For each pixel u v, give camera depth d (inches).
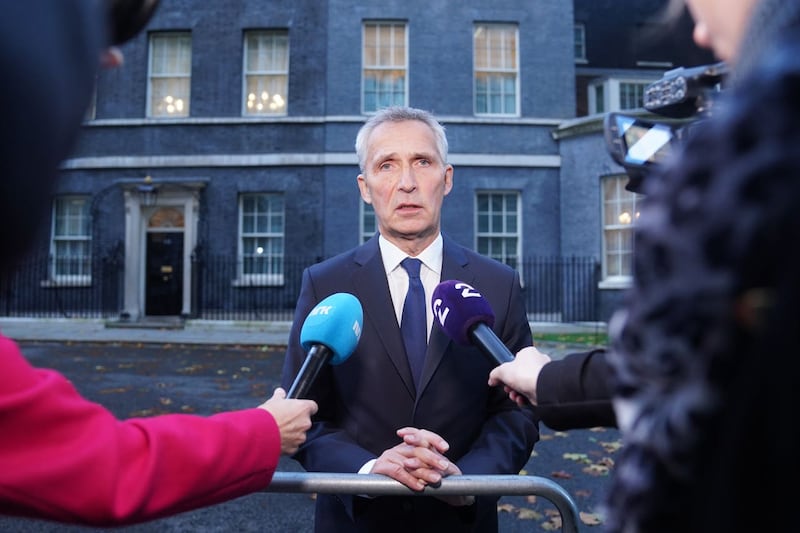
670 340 20.6
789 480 17.8
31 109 20.5
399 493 53.5
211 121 583.5
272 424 42.4
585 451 200.5
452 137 575.2
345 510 65.2
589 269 553.0
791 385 17.7
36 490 29.0
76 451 30.2
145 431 35.0
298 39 586.9
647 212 22.3
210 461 36.5
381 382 66.1
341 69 580.1
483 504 62.5
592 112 698.2
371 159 72.4
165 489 34.3
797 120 18.5
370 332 67.6
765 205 18.4
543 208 576.4
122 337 477.7
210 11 592.7
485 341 52.5
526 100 586.6
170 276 579.8
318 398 67.9
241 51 591.5
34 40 20.5
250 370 348.5
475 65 591.2
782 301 18.0
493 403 69.6
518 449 64.2
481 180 576.1
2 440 28.4
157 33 601.0
